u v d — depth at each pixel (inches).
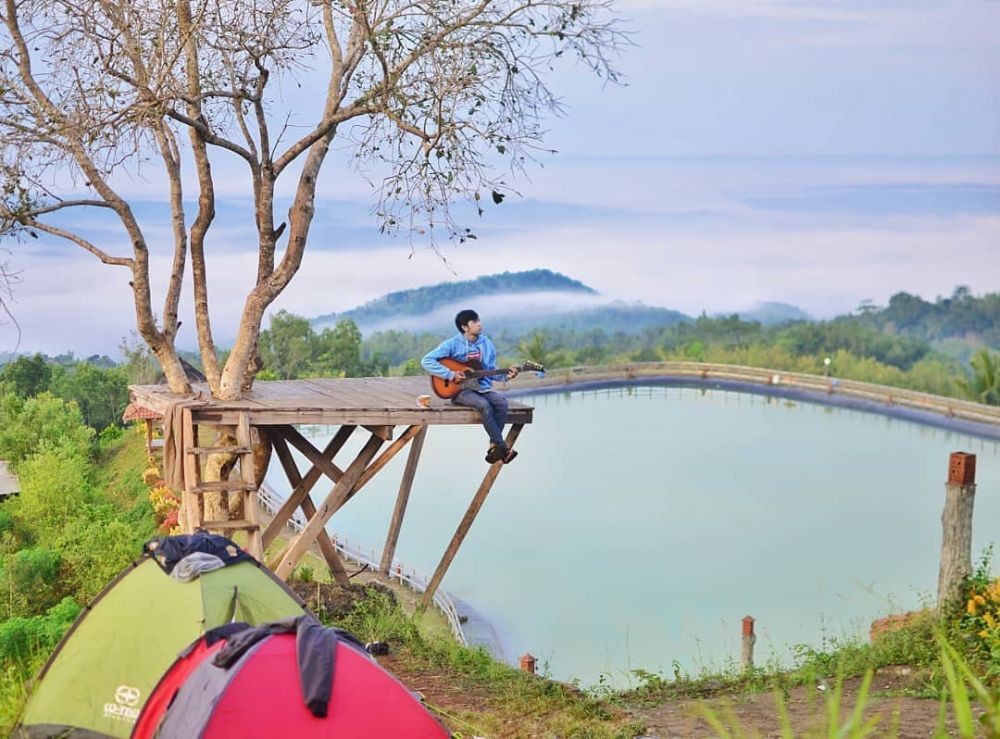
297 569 629.3
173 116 467.2
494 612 1155.9
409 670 390.0
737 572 1354.6
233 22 481.1
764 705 359.9
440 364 492.4
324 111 499.2
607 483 1940.2
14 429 2080.5
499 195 460.1
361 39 499.2
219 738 195.6
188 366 592.1
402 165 462.3
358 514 1648.6
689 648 1016.2
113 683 269.1
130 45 463.5
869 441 2399.1
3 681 332.8
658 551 1464.1
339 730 201.8
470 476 1979.6
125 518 1531.7
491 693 356.2
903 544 1515.7
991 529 1428.4
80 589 1095.6
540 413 2778.1
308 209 505.4
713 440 2415.1
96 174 476.7
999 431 2422.5
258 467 546.9
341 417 474.3
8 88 463.8
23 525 1599.4
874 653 410.0
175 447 453.7
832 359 4665.4
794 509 1747.0
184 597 276.5
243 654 211.0
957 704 119.4
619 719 331.9
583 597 1209.4
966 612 404.2
